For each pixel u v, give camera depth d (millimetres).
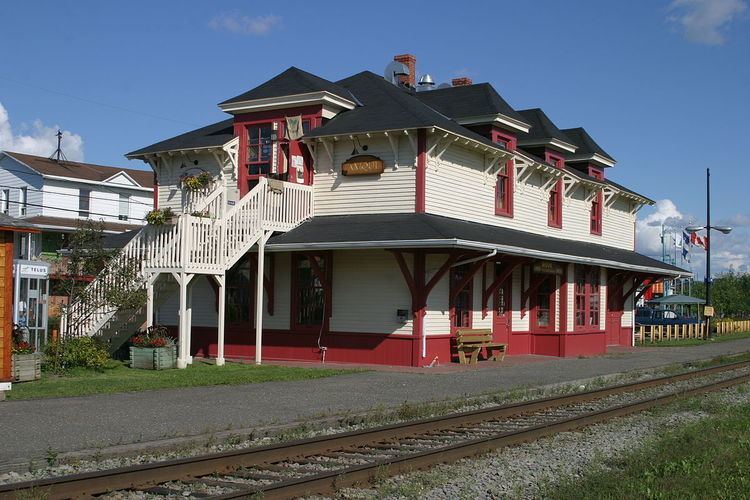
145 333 19047
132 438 9766
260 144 23312
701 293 69312
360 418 11859
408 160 21094
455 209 22219
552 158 28250
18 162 40906
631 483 7945
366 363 20969
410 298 20594
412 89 29594
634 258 32062
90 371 17500
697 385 17969
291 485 7285
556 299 26531
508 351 25234
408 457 8633
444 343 21453
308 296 22188
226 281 23641
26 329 18359
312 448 9375
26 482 7066
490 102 24859
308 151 22562
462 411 13352
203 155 24391
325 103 22312
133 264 19125
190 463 8062
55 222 37906
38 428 10391
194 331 24016
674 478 8062
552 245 25000
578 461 9422
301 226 21672
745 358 26125
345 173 21859
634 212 35906
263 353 22578
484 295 23797
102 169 44594
